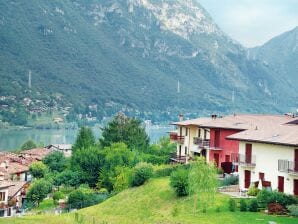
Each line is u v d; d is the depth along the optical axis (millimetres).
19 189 99688
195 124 90688
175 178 63844
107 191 98250
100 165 109188
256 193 59688
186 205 58562
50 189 105312
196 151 89000
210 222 48438
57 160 137250
